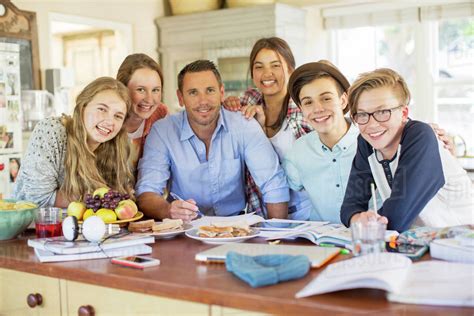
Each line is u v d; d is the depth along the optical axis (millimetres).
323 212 1670
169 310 1034
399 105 1326
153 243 1375
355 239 1103
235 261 1061
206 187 1799
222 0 2480
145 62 1873
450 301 851
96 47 3205
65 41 3402
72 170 1587
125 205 1457
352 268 965
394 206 1288
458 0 1597
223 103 1837
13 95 3037
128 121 1854
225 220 1555
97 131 1571
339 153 1584
